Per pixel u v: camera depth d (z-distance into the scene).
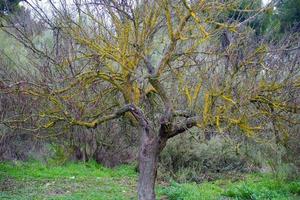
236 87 6.52
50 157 17.23
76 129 15.88
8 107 10.96
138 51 6.80
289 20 11.89
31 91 7.03
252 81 6.70
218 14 7.07
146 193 7.46
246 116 6.55
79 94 7.35
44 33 11.36
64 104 7.10
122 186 13.84
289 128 9.16
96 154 17.86
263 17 8.77
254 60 6.92
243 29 7.38
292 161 13.26
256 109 7.28
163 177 15.53
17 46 13.34
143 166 7.54
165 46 7.41
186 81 6.98
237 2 6.75
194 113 7.11
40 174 14.83
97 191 12.84
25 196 11.72
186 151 16.31
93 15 7.52
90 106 7.85
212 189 13.77
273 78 6.89
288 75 6.91
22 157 17.16
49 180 14.20
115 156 17.98
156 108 8.36
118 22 7.04
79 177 14.93
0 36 15.26
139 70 8.00
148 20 6.87
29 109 8.65
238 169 16.64
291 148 12.40
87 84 7.34
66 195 12.05
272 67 7.08
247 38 6.91
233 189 13.00
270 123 7.47
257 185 13.75
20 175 14.55
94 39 7.18
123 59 6.84
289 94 6.98
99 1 7.69
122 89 7.35
